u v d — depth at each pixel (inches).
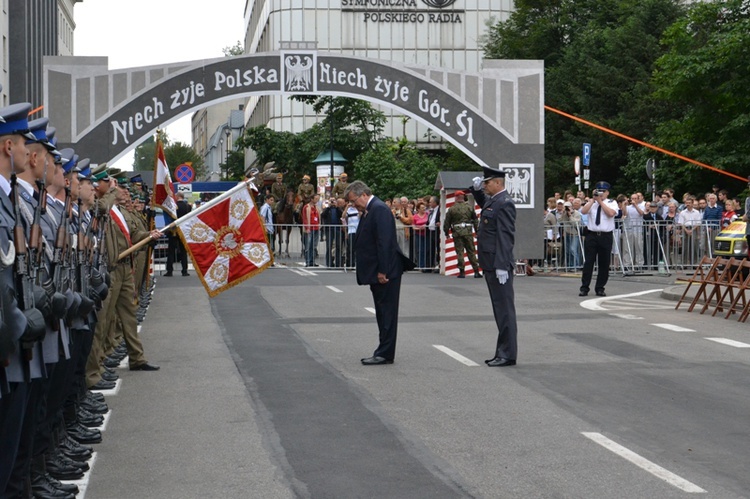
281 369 446.3
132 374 435.8
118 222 430.9
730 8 1531.7
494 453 297.7
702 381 414.3
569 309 686.5
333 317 644.1
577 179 1238.3
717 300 648.4
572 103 2142.0
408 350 502.0
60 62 1007.6
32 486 251.8
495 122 1071.6
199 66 1025.5
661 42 1590.8
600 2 2351.1
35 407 230.8
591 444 308.7
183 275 1038.4
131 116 1015.6
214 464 287.4
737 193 1574.8
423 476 273.1
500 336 454.9
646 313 660.7
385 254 453.7
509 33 2529.5
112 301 428.5
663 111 1926.7
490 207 459.5
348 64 1051.3
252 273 466.0
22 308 203.9
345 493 257.4
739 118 1480.1
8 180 214.2
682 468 281.4
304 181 1221.7
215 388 402.6
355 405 367.6
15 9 1777.8
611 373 433.1
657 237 1024.9
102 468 284.4
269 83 1037.8
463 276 995.3
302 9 2977.4
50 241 249.3
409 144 2198.6
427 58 3019.2
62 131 1007.0
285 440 315.3
